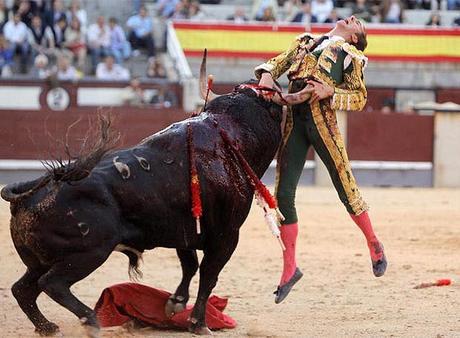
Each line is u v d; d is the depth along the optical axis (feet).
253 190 37.78
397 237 67.82
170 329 38.75
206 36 137.59
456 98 145.48
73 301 34.06
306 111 39.81
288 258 40.73
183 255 38.65
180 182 36.01
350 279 51.01
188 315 38.55
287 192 40.52
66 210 33.91
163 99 125.29
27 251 34.99
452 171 116.26
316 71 39.78
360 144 115.03
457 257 59.16
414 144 115.96
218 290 47.96
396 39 144.36
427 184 116.16
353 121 114.93
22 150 109.91
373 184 115.34
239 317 41.57
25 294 36.24
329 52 39.83
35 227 34.04
